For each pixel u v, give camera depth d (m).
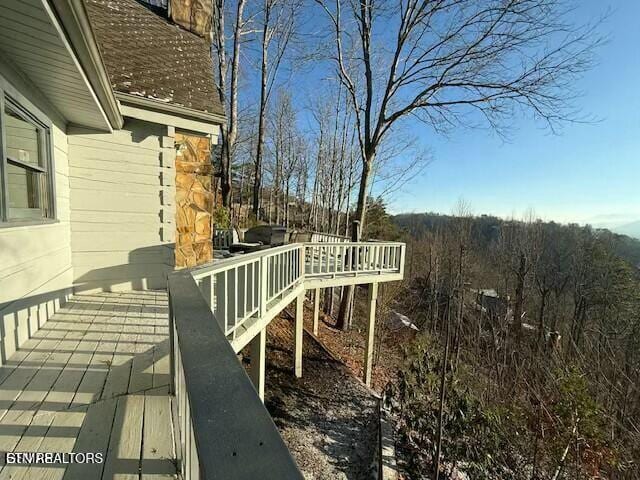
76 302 3.94
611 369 6.54
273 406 5.60
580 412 4.63
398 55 9.54
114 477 1.33
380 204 18.94
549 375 6.12
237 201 25.70
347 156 17.38
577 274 16.16
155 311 3.66
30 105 2.82
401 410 5.82
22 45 2.17
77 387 2.04
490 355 8.91
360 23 10.30
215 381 0.76
